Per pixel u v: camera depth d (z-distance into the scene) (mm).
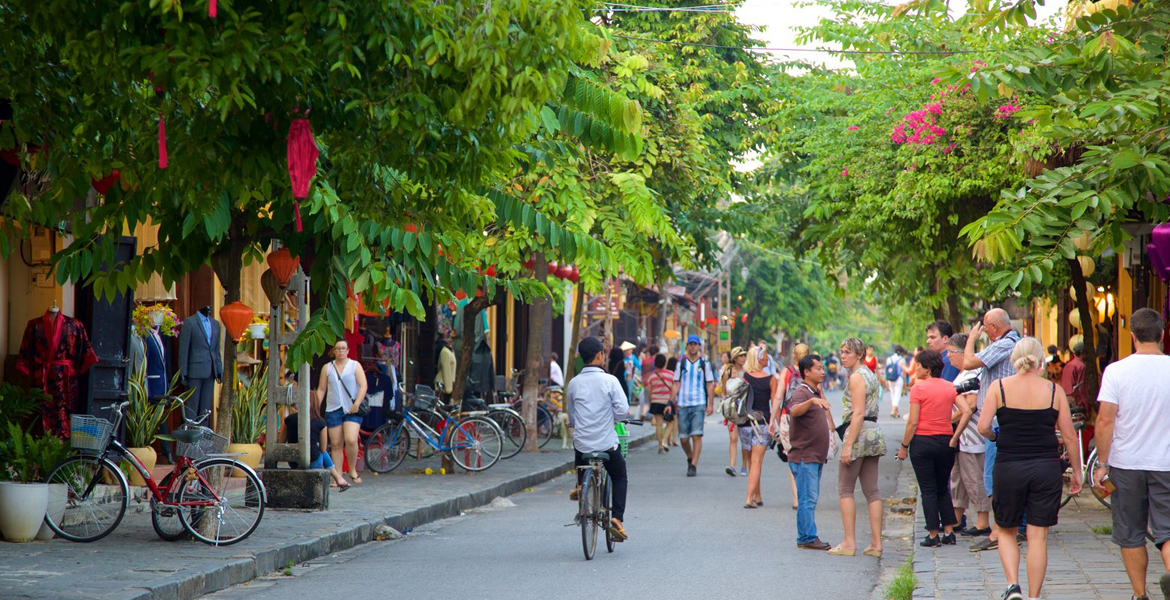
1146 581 14805
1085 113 12523
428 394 33906
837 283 38094
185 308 29344
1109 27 13445
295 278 22719
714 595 15500
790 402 19828
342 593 15727
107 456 20453
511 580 16625
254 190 14930
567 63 12461
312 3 11695
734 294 102375
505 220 17406
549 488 31109
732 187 41969
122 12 11305
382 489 27062
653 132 33250
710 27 41094
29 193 18469
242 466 18688
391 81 12758
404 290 15844
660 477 32938
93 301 22906
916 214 29422
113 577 15242
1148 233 21391
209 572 15789
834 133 34469
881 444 18797
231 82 11406
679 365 33406
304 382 22984
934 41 31672
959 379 19469
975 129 28375
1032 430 13750
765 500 27125
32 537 18344
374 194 15367
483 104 12062
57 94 14188
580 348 19688
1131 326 13469
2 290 22844
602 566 17859
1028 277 12062
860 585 16312
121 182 15008
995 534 18672
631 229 30125
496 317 57406
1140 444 13117
